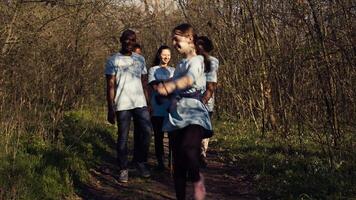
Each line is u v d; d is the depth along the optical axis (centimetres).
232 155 853
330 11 695
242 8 1115
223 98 1386
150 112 716
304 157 739
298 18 761
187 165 458
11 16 766
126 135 661
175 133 470
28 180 553
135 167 757
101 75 1652
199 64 463
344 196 538
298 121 802
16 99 737
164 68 732
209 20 1284
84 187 624
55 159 667
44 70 841
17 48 754
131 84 659
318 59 705
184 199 488
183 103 464
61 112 875
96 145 861
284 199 561
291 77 834
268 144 913
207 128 465
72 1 1029
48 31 899
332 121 704
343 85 700
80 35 1192
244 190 634
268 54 1006
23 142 715
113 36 1551
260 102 1073
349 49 673
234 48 1198
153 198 588
